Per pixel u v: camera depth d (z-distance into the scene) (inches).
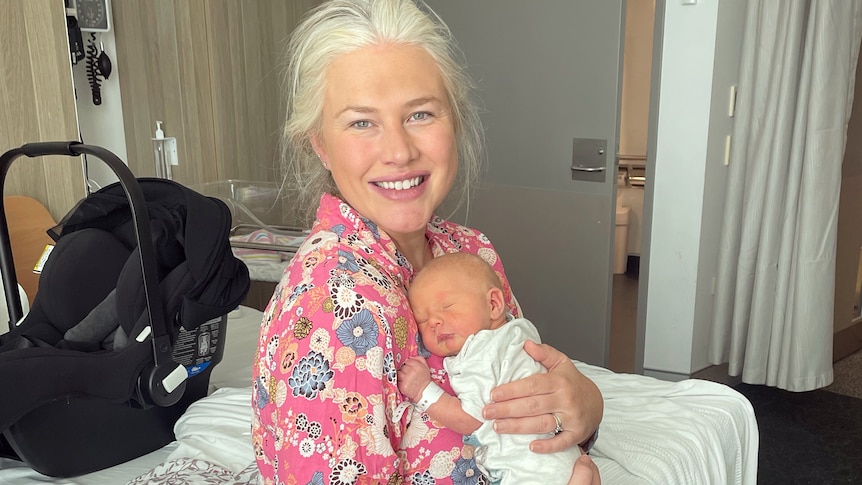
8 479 53.1
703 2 114.7
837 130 107.3
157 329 52.2
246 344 79.1
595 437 42.4
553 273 117.6
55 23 90.3
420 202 36.3
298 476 30.7
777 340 114.9
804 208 108.7
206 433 56.9
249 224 112.0
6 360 47.1
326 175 41.6
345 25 34.5
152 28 116.5
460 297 38.1
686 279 124.0
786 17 107.0
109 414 54.2
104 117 112.0
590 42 107.3
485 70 118.6
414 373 33.8
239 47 131.9
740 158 116.2
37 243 85.9
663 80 120.0
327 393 30.3
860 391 127.3
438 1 121.3
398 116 34.6
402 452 34.6
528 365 38.5
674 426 60.6
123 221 63.4
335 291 31.5
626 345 150.2
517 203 119.3
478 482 36.8
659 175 123.1
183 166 124.2
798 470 101.3
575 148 111.5
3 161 56.9
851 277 141.8
